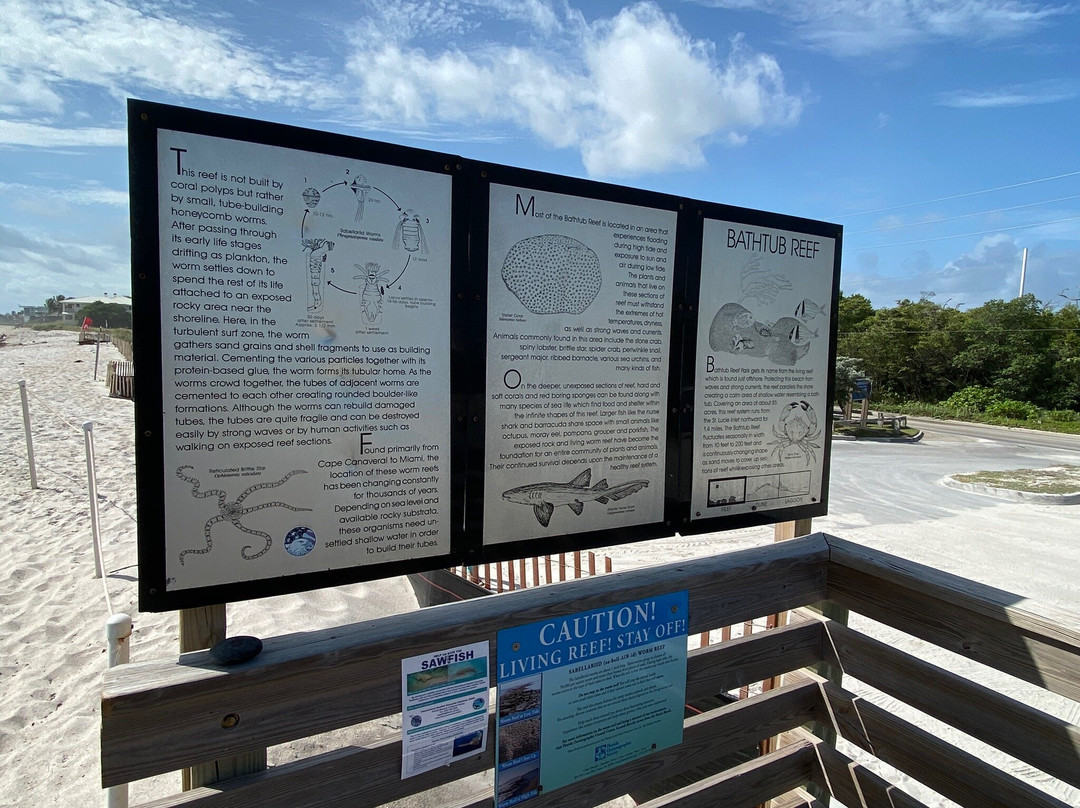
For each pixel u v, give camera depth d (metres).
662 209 2.01
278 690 1.41
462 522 1.75
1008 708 1.72
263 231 1.45
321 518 1.57
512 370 1.80
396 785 1.57
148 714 1.30
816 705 2.29
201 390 1.42
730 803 2.12
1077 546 7.96
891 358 41.50
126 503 8.02
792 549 2.22
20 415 14.32
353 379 1.57
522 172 1.77
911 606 1.99
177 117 1.36
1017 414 32.75
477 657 1.64
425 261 1.64
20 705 3.88
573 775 1.81
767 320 2.28
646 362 2.03
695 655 2.01
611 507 2.01
